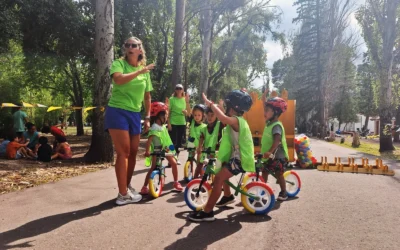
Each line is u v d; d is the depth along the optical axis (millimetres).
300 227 3980
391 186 6461
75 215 4289
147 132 5734
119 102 4906
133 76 4668
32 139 11266
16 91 24844
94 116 9273
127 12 18453
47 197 5199
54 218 4148
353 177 7504
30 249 3205
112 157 9406
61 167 8281
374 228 3953
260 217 4402
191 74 30453
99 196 5309
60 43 16922
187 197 4656
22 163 8867
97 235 3592
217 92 31266
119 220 4117
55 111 37594
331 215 4484
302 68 47062
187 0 20281
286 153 5418
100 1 9039
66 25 15406
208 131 6043
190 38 27469
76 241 3416
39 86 31000
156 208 4719
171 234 3682
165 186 6379
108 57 9117
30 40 16078
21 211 4422
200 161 6262
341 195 5691
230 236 3658
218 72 29281
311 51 44125
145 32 20453
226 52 28156
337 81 37688
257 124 9305
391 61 17188
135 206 4801
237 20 25078
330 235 3711
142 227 3881
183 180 7035
